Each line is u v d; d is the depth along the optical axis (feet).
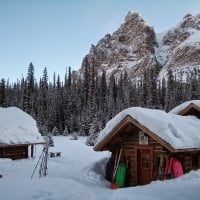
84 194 37.04
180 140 52.75
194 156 60.54
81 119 280.92
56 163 88.12
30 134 101.14
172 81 366.84
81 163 90.38
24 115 110.22
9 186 37.91
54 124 306.76
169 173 53.93
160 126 53.26
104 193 42.04
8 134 93.61
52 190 36.19
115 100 352.69
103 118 279.69
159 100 338.34
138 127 55.11
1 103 310.65
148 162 58.70
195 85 324.60
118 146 62.28
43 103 318.45
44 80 338.54
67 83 396.16
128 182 59.82
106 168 63.52
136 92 364.79
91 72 403.34
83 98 348.38
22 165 81.25
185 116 68.54
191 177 43.68
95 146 59.88
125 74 453.17
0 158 87.92
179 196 33.17
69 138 231.71
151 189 37.65
